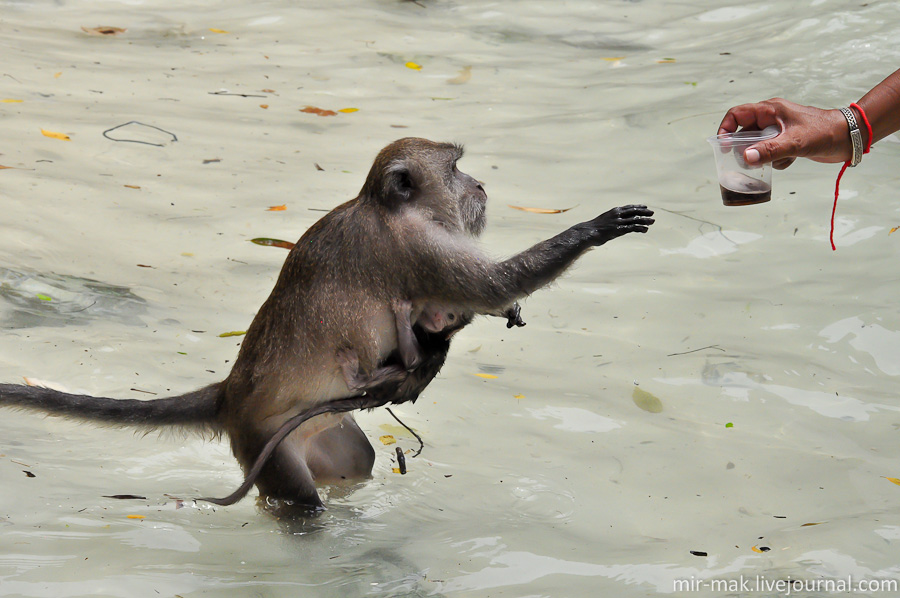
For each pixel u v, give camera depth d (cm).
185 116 1617
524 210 1307
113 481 780
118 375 904
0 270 1053
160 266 1134
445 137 1573
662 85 1728
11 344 934
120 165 1398
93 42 1991
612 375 961
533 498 775
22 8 2159
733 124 770
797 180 1363
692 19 2112
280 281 778
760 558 686
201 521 739
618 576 668
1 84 1658
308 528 741
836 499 765
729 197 759
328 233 771
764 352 990
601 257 1216
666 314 1074
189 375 919
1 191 1248
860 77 1600
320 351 755
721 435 862
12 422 841
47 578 630
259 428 766
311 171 1431
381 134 1587
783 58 1712
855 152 755
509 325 837
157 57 1927
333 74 1867
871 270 1137
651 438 858
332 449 811
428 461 832
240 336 1003
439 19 2208
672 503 766
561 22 2181
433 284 763
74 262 1112
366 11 2241
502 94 1780
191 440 859
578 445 852
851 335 1010
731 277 1148
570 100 1733
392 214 769
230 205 1303
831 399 912
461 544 713
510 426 880
